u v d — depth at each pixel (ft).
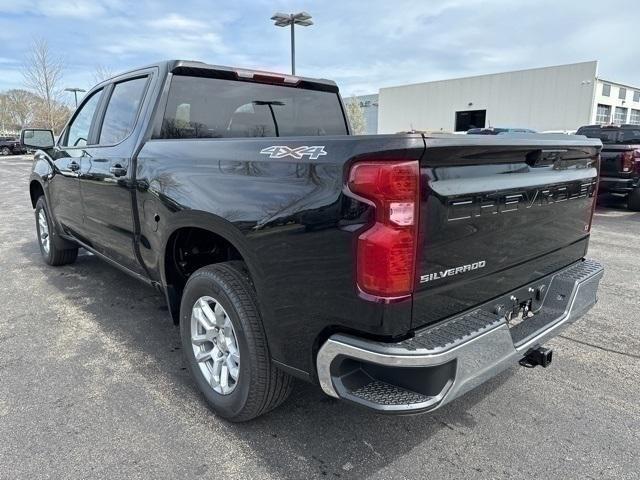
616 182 32.22
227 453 7.73
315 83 13.04
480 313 7.02
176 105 10.58
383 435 8.23
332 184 6.09
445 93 135.95
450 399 6.11
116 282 16.34
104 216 11.99
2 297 14.87
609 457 7.70
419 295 6.08
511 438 8.16
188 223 8.50
